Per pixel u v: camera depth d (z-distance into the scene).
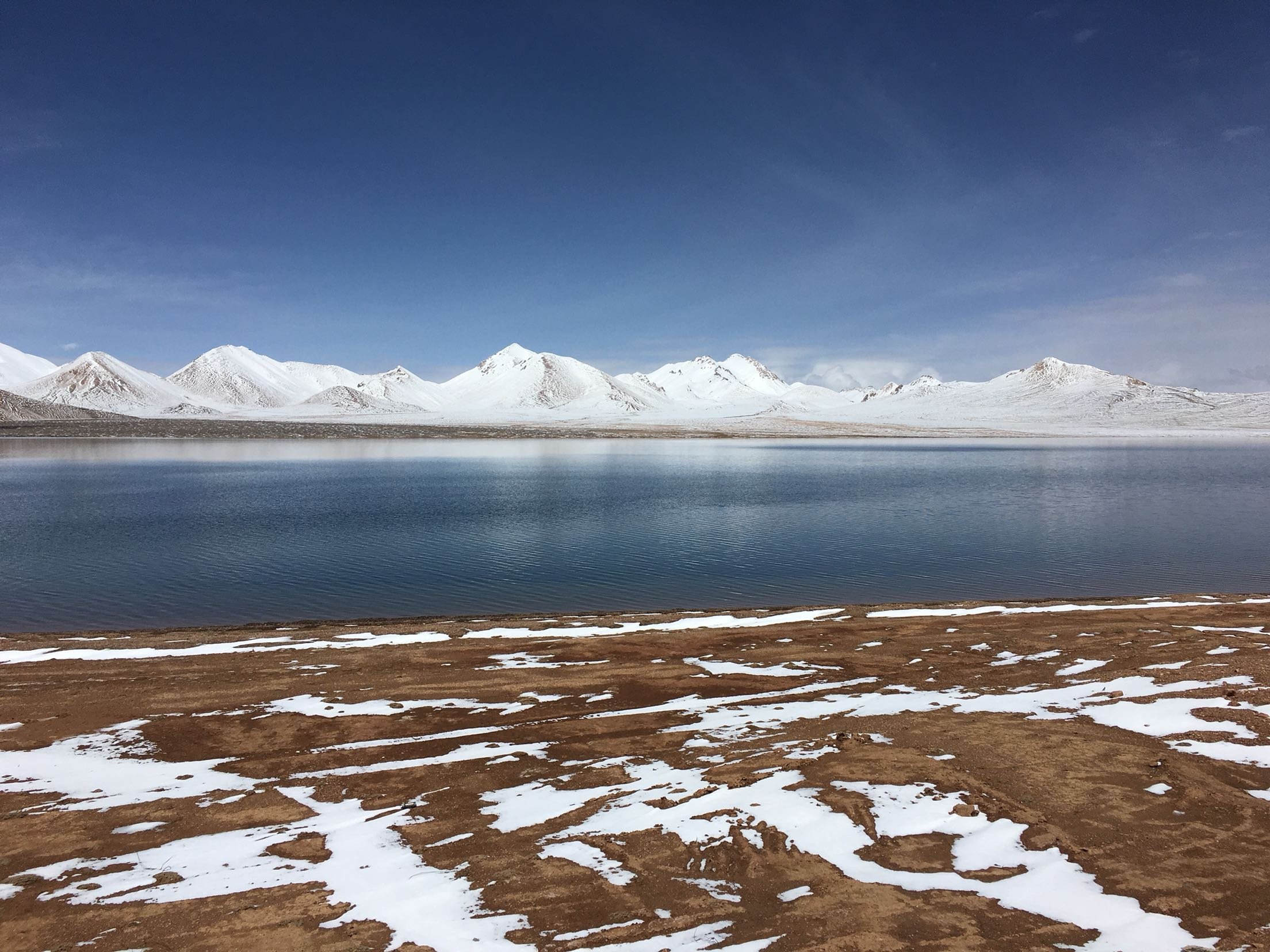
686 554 22.88
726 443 129.38
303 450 98.56
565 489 45.03
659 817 6.14
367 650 12.48
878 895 4.87
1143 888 4.89
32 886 5.33
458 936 4.54
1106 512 33.34
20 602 17.09
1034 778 6.62
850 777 6.79
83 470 60.78
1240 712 8.05
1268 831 5.61
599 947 4.40
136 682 10.67
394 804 6.68
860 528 28.39
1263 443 128.75
